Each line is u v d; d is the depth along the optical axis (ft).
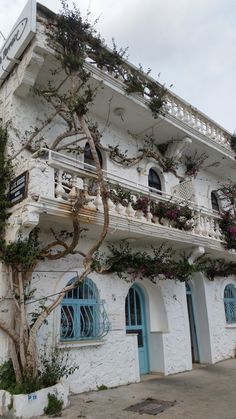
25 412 18.88
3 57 32.12
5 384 20.80
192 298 41.98
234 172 52.01
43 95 29.14
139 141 39.73
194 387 27.09
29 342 20.90
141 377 31.32
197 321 41.14
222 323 42.91
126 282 31.53
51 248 26.27
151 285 35.01
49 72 29.91
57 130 31.12
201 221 37.96
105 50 32.81
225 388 26.66
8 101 29.50
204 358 39.45
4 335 22.50
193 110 43.83
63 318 26.35
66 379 24.48
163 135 40.19
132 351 29.91
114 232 28.27
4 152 27.17
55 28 28.71
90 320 28.07
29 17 27.58
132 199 29.96
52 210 23.15
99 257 29.66
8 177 25.85
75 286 22.21
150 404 22.11
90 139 23.39
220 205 51.55
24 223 22.29
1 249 23.34
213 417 19.31
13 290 22.35
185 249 36.27
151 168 40.65
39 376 21.33
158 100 35.83
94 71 30.76
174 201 35.22
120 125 37.76
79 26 29.25
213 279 43.34
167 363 32.76
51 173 24.17
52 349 24.34
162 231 31.04
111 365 27.86
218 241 38.55
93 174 26.25
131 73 35.24
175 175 42.50
